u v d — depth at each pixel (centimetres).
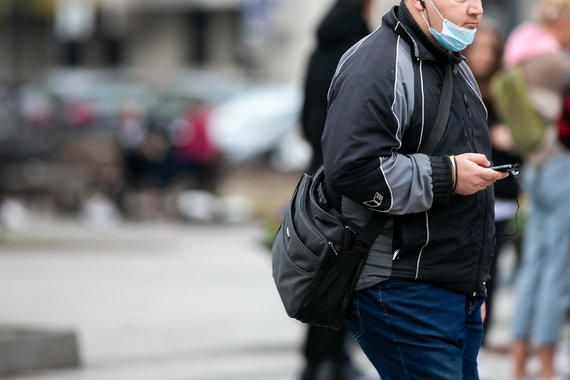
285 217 835
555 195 1388
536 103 1376
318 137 1371
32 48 9194
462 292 808
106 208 3941
